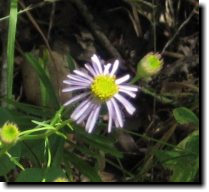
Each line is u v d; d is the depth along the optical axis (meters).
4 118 0.29
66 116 0.29
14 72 0.36
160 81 0.37
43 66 0.33
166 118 0.36
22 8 0.37
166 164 0.31
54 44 0.37
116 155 0.30
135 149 0.35
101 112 0.29
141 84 0.37
